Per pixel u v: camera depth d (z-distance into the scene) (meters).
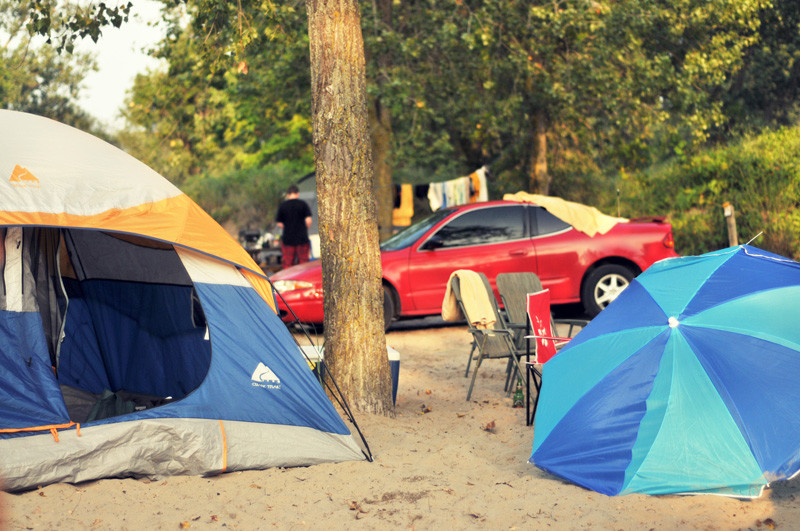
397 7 14.56
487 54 14.21
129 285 6.51
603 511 3.95
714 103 15.69
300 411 5.03
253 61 14.57
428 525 3.91
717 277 4.79
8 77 15.12
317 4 5.94
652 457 4.21
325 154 5.99
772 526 3.73
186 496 4.31
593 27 13.05
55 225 4.60
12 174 4.71
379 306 6.14
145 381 6.52
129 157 5.49
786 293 4.65
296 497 4.34
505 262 10.52
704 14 14.73
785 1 19.09
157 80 13.27
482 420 6.14
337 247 6.03
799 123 18.05
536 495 4.27
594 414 4.48
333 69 5.92
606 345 4.71
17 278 4.65
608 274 10.72
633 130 17.02
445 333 10.82
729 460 4.07
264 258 16.23
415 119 14.91
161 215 5.07
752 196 13.77
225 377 4.89
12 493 4.25
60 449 4.39
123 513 4.00
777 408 4.16
